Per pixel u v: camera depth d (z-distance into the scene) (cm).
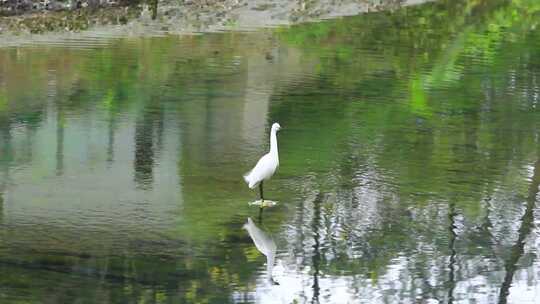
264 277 1202
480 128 1794
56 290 1155
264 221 1364
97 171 1553
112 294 1148
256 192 1471
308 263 1246
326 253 1274
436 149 1678
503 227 1362
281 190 1480
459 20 2648
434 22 2622
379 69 2158
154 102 1900
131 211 1394
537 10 2789
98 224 1349
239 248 1281
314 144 1694
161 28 2444
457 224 1370
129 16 2544
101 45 2273
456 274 1223
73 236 1309
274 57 2227
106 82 2016
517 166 1600
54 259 1239
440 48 2355
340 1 2797
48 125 1766
